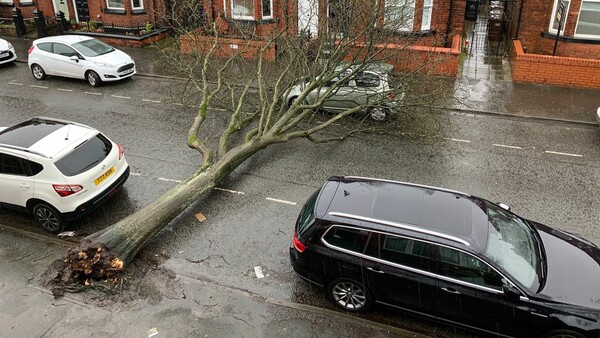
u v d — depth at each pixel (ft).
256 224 29.86
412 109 44.04
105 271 25.27
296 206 31.65
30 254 27.63
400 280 21.38
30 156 27.96
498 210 23.52
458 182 34.24
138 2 70.69
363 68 39.34
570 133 41.60
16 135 29.94
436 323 22.61
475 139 40.70
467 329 21.45
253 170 36.19
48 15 76.95
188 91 52.26
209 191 32.24
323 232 22.31
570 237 23.57
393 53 42.73
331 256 22.27
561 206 31.22
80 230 29.68
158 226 27.91
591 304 19.40
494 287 20.06
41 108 48.75
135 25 70.79
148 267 26.37
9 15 79.10
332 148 39.34
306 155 38.32
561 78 51.08
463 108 46.29
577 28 53.52
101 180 29.86
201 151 34.76
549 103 47.21
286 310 23.48
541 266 21.11
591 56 53.42
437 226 21.29
